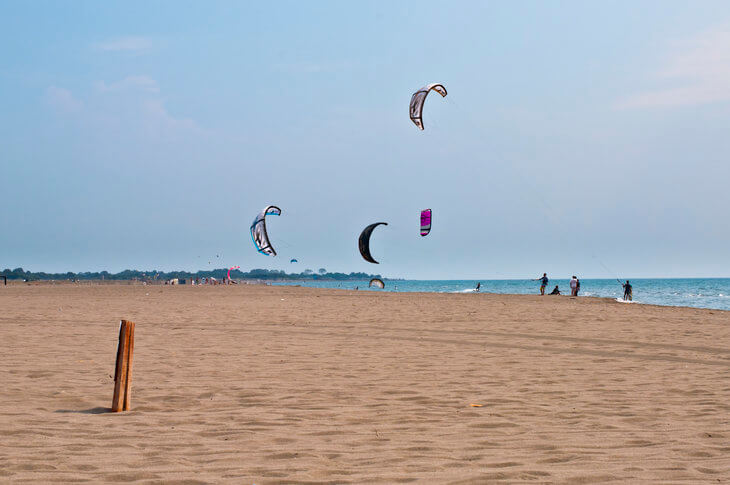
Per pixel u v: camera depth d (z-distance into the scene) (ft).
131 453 14.51
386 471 13.12
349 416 19.47
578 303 97.55
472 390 24.47
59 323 53.21
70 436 16.24
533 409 20.84
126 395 20.38
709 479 12.59
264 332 47.60
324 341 41.91
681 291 262.67
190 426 17.81
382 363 31.86
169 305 84.64
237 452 14.74
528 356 35.04
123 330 20.40
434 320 60.13
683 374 28.94
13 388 23.50
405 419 19.06
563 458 14.35
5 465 13.10
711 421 18.94
